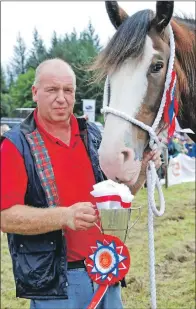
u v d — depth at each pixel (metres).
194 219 5.82
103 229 1.59
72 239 1.72
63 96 1.66
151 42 1.93
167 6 1.92
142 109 1.89
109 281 1.64
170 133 2.01
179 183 8.94
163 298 3.43
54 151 1.71
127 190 1.57
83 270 1.74
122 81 1.87
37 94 1.69
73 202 1.70
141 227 5.38
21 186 1.61
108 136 1.84
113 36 1.94
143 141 1.93
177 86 2.09
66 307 1.69
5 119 17.30
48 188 1.67
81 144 1.80
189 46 2.19
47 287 1.62
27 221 1.54
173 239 4.91
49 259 1.62
